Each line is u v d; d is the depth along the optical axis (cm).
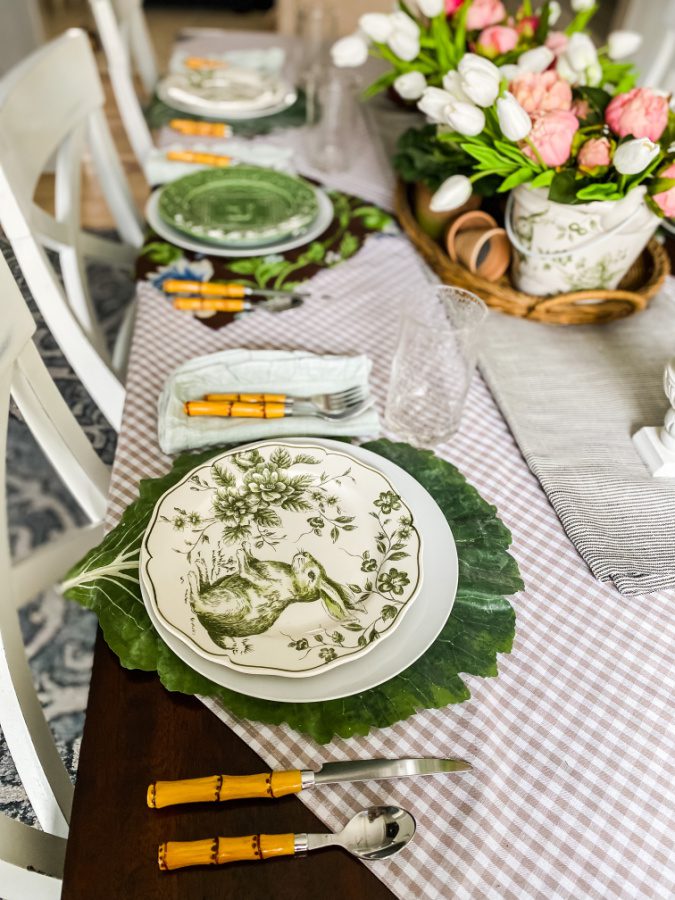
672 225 111
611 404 85
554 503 73
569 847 50
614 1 296
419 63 102
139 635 58
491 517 70
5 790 80
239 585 61
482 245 97
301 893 46
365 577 62
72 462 95
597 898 47
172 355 88
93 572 62
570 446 79
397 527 65
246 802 50
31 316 81
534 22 104
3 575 75
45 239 106
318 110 137
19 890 61
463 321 83
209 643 56
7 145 93
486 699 57
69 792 75
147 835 48
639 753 55
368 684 55
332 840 48
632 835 50
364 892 47
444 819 50
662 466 76
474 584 64
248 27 411
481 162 87
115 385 108
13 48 304
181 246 105
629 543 70
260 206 111
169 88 143
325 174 126
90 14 384
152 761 52
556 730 56
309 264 105
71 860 47
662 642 62
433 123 103
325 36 151
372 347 92
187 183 113
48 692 125
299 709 54
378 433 77
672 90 167
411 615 60
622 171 77
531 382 87
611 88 107
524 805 51
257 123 138
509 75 93
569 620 63
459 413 83
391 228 114
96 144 129
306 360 85
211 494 66
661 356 92
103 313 202
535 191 87
